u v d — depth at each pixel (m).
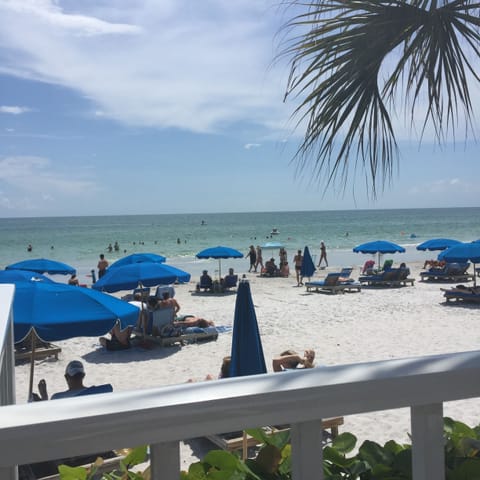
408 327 14.19
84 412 0.84
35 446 0.81
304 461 0.98
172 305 13.48
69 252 61.81
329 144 1.94
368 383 1.00
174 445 0.91
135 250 62.03
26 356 11.48
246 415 0.93
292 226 121.25
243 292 6.73
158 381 10.00
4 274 9.81
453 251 17.44
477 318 15.31
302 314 16.55
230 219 179.88
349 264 39.91
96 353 12.12
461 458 1.40
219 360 11.35
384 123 2.02
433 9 1.97
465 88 2.02
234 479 1.38
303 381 0.97
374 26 1.96
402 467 1.36
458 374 1.05
